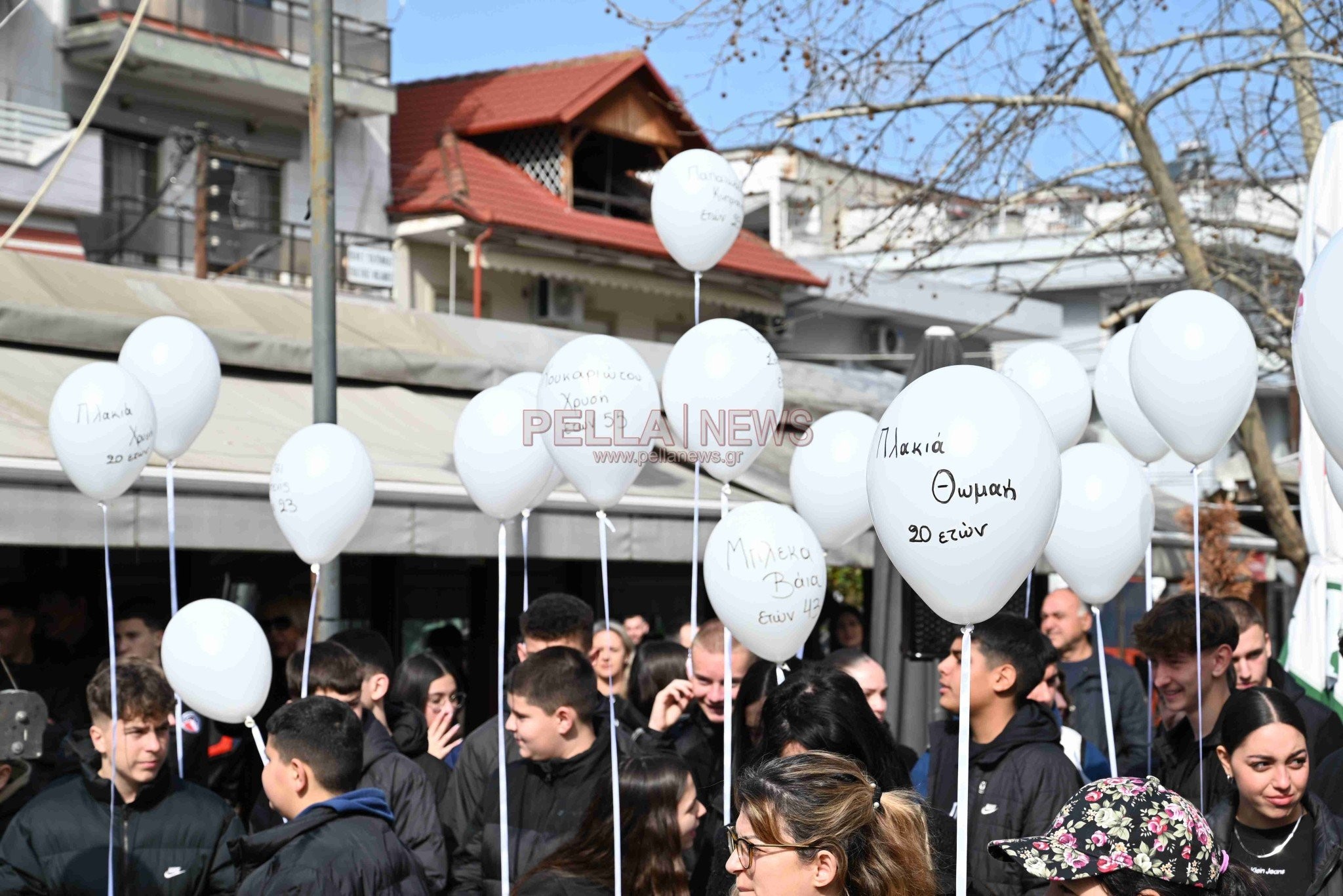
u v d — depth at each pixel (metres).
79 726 6.98
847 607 9.42
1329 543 6.27
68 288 9.07
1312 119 11.33
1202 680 4.60
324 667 4.77
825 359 19.92
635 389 4.74
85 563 8.94
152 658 6.70
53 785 4.34
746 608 4.21
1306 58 10.01
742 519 4.30
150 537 6.76
